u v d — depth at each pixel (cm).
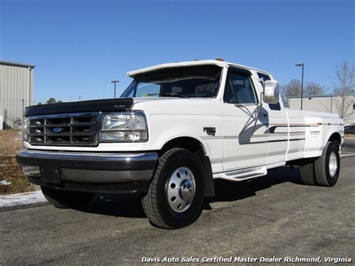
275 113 668
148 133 435
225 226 499
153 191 447
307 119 767
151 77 640
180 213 476
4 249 414
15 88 3120
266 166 654
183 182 473
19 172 858
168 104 468
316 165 802
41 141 497
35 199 628
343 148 2344
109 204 629
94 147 441
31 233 471
